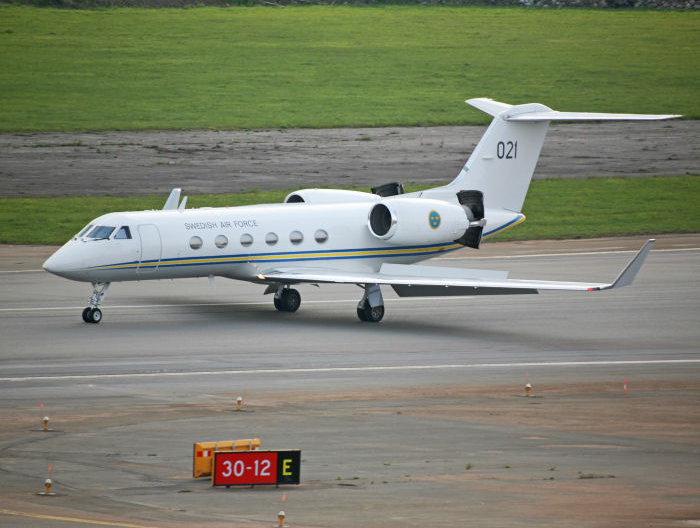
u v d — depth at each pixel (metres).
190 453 72.00
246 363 105.88
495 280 127.25
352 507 59.59
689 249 190.12
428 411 86.12
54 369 102.00
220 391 93.38
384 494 62.38
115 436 76.62
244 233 130.00
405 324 129.88
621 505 60.19
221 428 79.44
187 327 125.00
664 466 69.31
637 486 64.38
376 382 98.06
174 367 103.62
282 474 64.56
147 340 117.00
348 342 117.75
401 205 135.25
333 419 82.88
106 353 109.94
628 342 120.25
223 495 62.00
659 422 82.81
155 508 59.00
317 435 77.62
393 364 106.56
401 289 130.62
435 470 67.94
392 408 87.19
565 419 83.56
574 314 137.75
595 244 195.00
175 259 126.19
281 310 137.12
